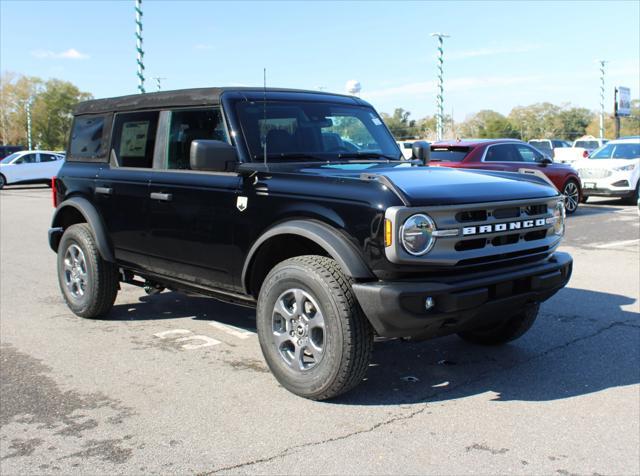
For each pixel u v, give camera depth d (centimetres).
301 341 407
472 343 532
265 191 424
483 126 8331
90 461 333
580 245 1042
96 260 582
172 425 375
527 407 399
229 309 656
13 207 1930
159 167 519
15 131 9888
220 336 559
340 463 328
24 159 2934
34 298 708
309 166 452
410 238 360
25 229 1372
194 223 475
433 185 390
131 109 556
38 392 428
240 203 439
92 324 598
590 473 318
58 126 10138
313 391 400
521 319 491
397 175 409
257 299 454
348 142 514
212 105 478
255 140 461
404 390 429
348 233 379
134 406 404
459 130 8362
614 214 1505
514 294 402
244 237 438
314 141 491
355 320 379
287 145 474
